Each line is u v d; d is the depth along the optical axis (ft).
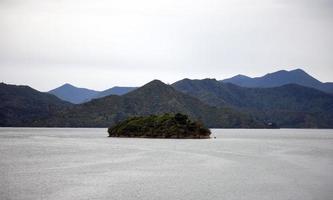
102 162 302.04
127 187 190.29
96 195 171.22
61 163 294.25
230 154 375.45
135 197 167.53
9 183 199.72
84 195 171.12
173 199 163.53
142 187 190.39
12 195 170.50
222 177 222.89
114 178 219.20
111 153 386.93
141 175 231.50
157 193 175.73
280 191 179.11
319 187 188.55
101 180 211.61
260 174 234.99
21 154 370.53
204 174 236.22
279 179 214.07
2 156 347.97
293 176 225.56
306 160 318.24
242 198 165.17
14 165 279.08
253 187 189.67
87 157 343.26
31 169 257.14
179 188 187.62
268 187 189.37
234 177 222.69
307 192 176.45
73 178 218.38
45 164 287.07
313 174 233.76
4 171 246.47
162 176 227.40
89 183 201.46
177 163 296.92
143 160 318.86
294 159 326.65
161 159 326.85
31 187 188.75
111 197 167.32
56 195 170.91
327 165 281.33
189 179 215.72
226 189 184.75
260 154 376.07
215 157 344.49
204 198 165.48
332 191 178.91
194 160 319.06
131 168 264.72
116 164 288.10
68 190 182.19
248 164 289.94
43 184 197.57
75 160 316.60
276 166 276.21
